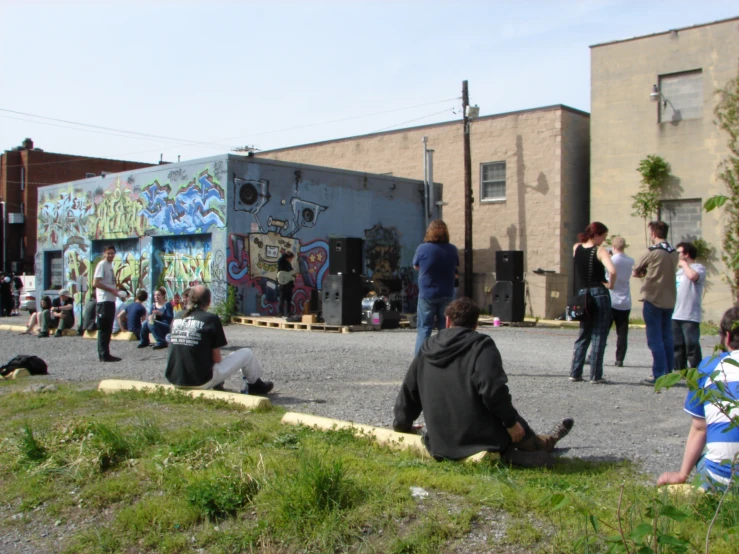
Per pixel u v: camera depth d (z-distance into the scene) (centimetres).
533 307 2242
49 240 2612
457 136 2552
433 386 482
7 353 1225
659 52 2077
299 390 806
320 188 2131
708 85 1995
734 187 1938
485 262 2473
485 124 2473
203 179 1959
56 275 2595
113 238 2277
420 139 2653
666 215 2078
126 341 1414
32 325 1655
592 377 838
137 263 2188
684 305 826
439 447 475
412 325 1862
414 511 393
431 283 811
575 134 2352
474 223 2503
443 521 378
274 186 2009
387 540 371
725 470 356
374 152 2791
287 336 1510
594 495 405
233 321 1884
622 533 287
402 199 2386
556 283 2252
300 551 378
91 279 2375
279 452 498
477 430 466
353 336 1520
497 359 464
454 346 476
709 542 319
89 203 2394
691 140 2027
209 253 1955
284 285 1936
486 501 396
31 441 543
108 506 464
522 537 355
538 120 2342
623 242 974
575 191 2348
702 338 1527
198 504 430
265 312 1980
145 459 514
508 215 2414
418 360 502
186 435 560
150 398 723
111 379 871
